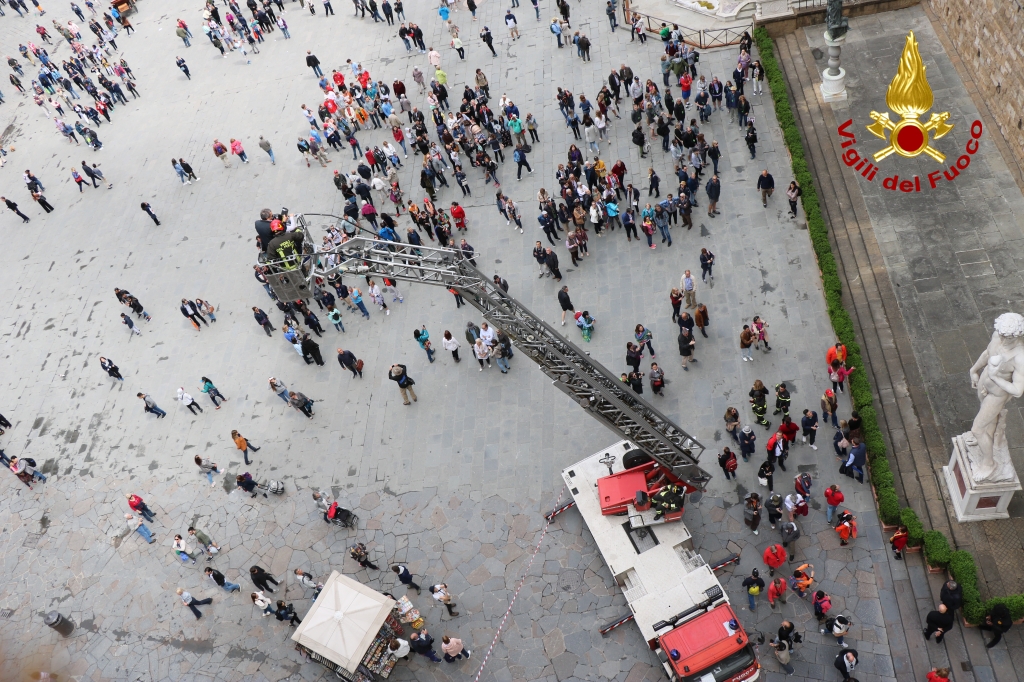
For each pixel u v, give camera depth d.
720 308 32.31
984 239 30.31
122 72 54.25
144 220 45.19
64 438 35.50
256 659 27.27
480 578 27.53
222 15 61.09
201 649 27.91
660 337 32.22
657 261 34.78
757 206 35.28
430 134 44.59
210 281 40.62
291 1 58.91
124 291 38.88
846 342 28.58
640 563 25.56
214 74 54.78
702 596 24.34
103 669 28.05
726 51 42.69
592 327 32.66
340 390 34.22
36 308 41.88
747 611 25.02
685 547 26.03
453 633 26.45
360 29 54.28
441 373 33.69
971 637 22.73
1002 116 32.81
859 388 27.38
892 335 28.86
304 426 33.31
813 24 41.22
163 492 32.56
